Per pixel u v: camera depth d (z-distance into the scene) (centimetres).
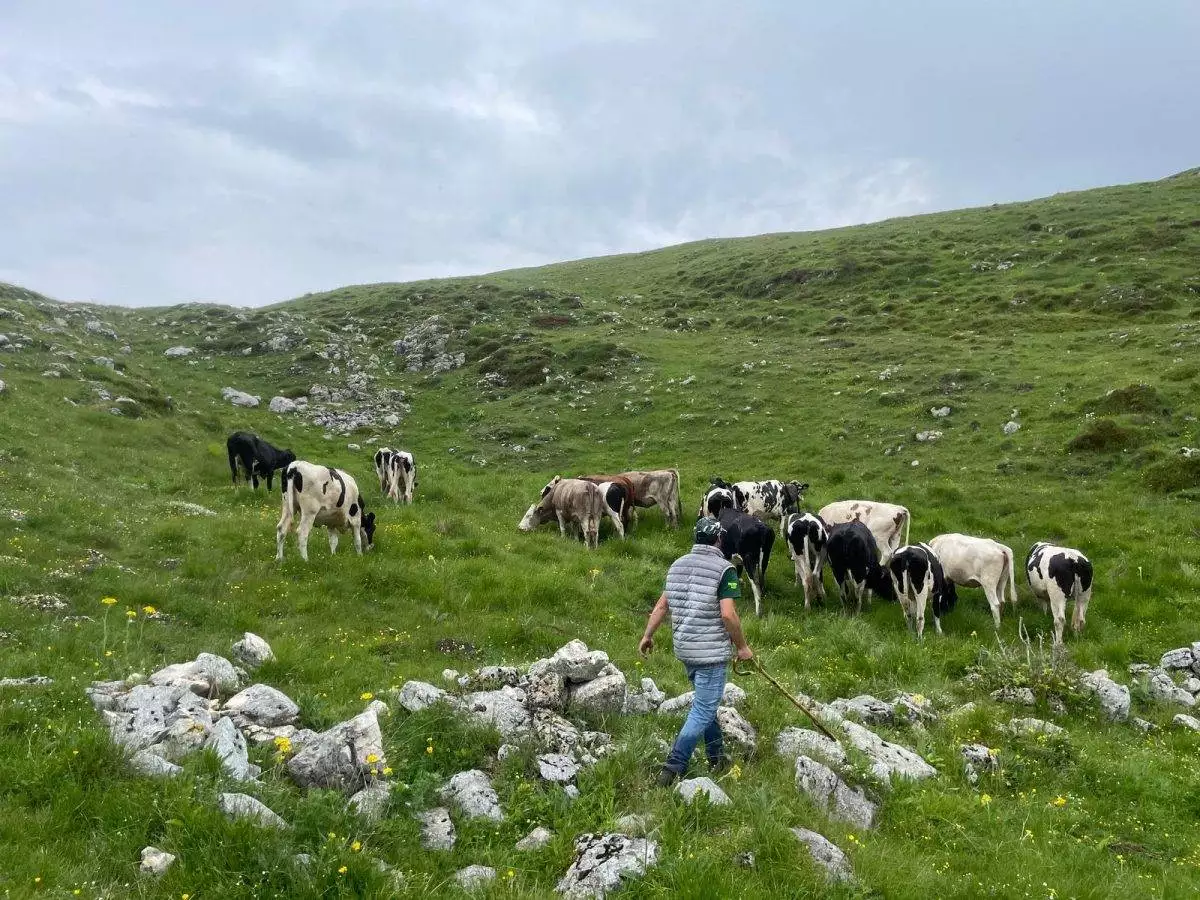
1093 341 3353
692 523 2117
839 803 647
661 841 519
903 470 2431
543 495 2000
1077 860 613
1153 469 2091
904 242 5934
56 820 493
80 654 869
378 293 6062
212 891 445
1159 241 4800
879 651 1194
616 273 6956
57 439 2083
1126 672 1216
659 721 761
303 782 598
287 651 947
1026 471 2264
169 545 1408
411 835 534
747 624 1326
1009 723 916
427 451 3191
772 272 5753
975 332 3838
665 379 3672
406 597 1308
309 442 3152
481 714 692
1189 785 786
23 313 3566
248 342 4456
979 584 1493
